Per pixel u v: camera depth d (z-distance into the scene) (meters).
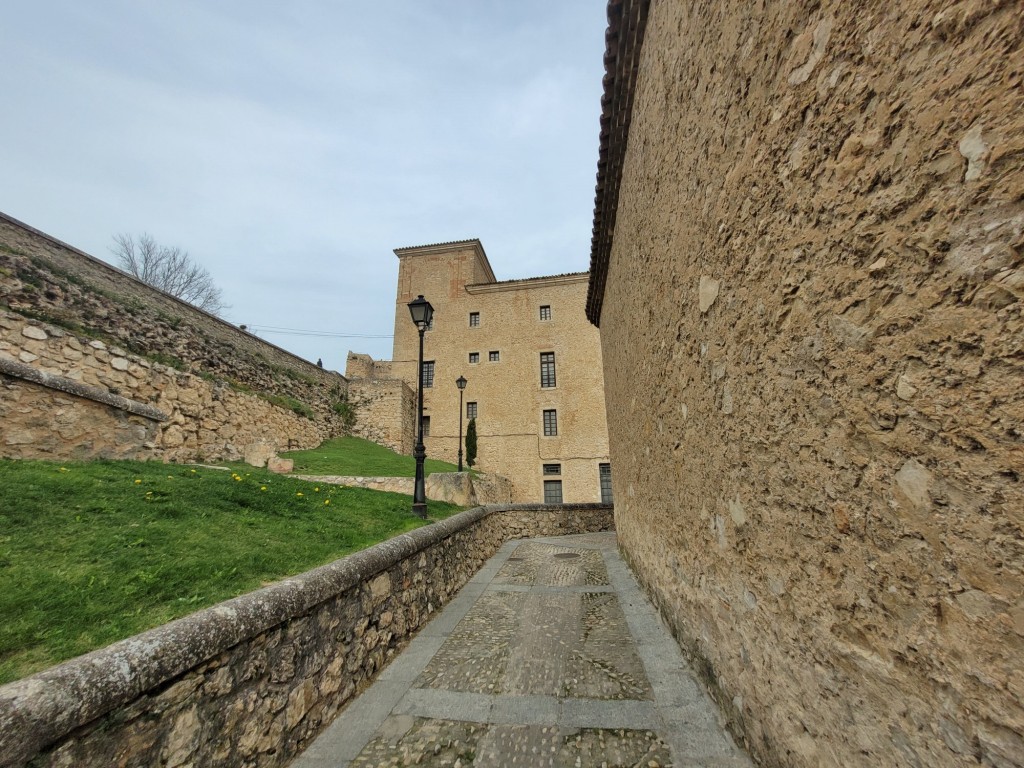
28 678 1.38
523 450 24.14
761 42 1.78
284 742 2.23
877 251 1.21
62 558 2.71
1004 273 0.90
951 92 1.00
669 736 2.35
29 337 6.58
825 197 1.41
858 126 1.27
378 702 2.81
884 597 1.24
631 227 4.72
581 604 4.86
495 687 2.98
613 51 4.13
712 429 2.46
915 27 1.08
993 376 0.92
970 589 0.98
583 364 24.92
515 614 4.56
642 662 3.29
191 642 1.78
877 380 1.22
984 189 0.94
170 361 10.45
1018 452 0.87
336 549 4.06
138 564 2.82
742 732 2.20
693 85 2.55
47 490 3.64
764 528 1.90
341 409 19.64
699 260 2.55
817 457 1.51
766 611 1.92
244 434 10.98
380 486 10.48
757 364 1.89
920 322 1.09
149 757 1.60
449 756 2.25
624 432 6.22
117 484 4.29
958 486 1.00
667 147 3.13
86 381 7.15
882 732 1.26
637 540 5.45
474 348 25.91
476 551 6.81
